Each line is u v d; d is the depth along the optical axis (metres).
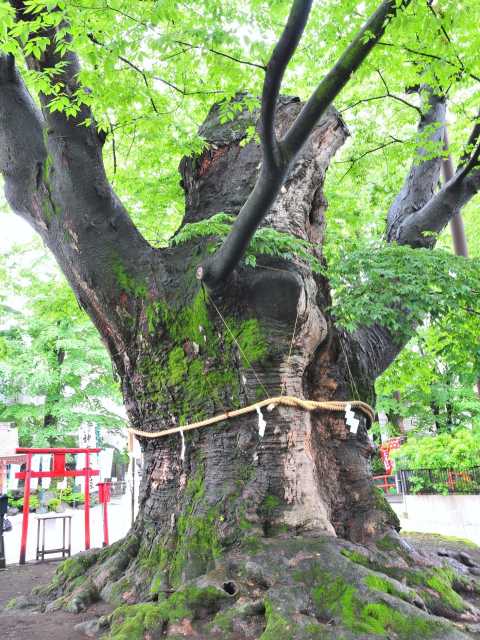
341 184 10.05
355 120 9.28
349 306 5.48
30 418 23.02
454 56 6.33
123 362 6.04
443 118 8.16
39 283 12.70
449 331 6.65
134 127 5.82
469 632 3.80
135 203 9.05
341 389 5.70
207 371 5.19
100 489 9.50
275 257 5.33
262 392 4.88
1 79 6.13
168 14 4.54
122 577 5.03
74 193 5.58
